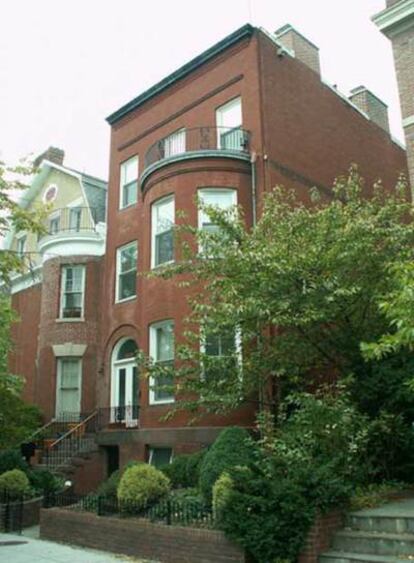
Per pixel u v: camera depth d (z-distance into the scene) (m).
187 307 16.52
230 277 12.55
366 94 24.33
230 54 19.45
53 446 19.77
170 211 18.16
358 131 22.66
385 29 16.30
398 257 11.72
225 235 13.46
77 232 24.25
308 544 8.15
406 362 11.24
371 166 22.84
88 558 9.95
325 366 13.38
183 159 17.81
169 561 9.27
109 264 22.02
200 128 18.50
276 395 14.02
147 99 21.94
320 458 9.69
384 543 7.96
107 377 20.89
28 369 26.58
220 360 12.84
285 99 19.20
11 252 13.51
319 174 19.75
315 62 21.67
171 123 20.89
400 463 11.37
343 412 10.20
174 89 21.06
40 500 14.57
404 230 12.25
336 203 12.61
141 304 18.66
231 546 8.41
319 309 11.73
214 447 11.50
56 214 27.02
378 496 9.85
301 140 19.38
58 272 24.14
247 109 18.52
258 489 8.34
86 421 20.95
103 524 10.86
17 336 27.67
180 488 12.86
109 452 18.92
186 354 12.95
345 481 9.42
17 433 16.83
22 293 28.44
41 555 10.33
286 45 21.03
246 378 12.80
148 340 17.62
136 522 10.12
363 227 11.81
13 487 14.69
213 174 17.58
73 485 16.70
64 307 23.80
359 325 12.26
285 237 12.26
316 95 20.77
